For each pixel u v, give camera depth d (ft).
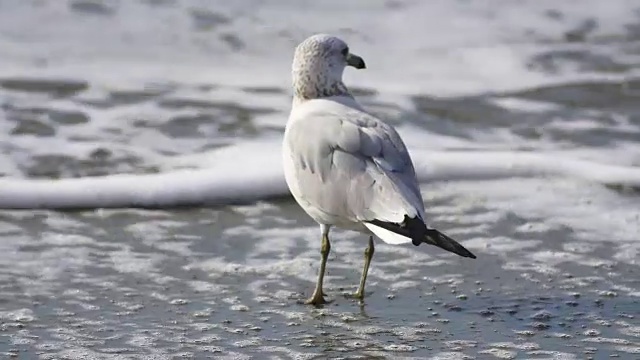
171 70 56.59
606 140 48.62
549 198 41.78
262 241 38.09
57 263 35.76
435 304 33.09
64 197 40.75
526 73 57.98
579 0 68.74
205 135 48.08
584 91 55.16
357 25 63.72
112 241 37.76
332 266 36.04
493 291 33.99
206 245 37.63
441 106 52.44
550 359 29.22
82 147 46.29
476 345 30.14
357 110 34.55
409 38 62.59
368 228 31.12
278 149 46.32
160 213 40.37
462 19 65.46
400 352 29.66
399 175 31.07
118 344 29.94
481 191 42.50
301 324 31.55
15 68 55.62
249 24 62.44
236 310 32.53
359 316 32.17
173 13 62.95
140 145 46.78
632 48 62.18
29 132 47.73
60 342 30.01
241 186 41.91
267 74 56.65
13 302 32.68
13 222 39.09
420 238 29.12
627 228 39.11
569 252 37.04
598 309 32.65
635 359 29.27
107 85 53.83
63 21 61.57
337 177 31.55
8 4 62.59
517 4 67.72
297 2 66.13
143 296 33.42
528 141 48.47
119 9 62.95
